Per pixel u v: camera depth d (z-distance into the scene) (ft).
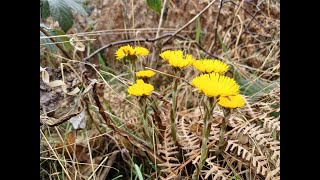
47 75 0.67
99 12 1.24
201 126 0.74
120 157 0.79
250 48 1.15
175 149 0.70
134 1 1.22
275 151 0.61
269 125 0.67
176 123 0.74
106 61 1.19
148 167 0.74
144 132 0.71
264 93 0.87
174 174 0.63
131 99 0.89
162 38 1.08
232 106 0.56
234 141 0.66
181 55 0.63
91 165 0.73
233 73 1.01
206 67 0.60
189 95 0.96
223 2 1.09
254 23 1.18
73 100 0.77
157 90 1.06
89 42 1.17
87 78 0.74
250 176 0.65
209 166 0.69
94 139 0.80
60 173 0.74
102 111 0.67
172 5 1.20
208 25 1.19
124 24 1.18
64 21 0.78
